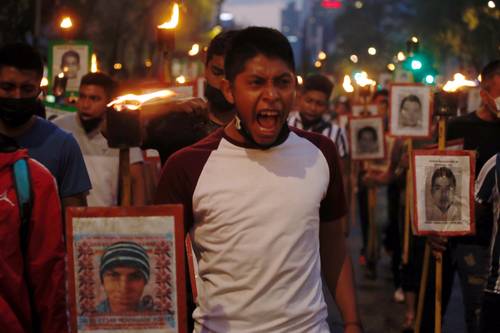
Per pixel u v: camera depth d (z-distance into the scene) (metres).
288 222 3.47
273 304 3.42
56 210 3.90
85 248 3.30
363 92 12.88
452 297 9.84
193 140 4.62
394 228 10.29
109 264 3.30
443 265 6.66
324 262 3.85
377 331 8.41
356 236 14.91
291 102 3.49
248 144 3.53
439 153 5.48
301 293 3.48
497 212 5.08
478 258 6.13
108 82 6.31
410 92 8.56
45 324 3.89
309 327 3.47
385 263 12.22
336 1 55.62
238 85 3.46
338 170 3.71
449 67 60.72
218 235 3.48
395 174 8.77
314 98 9.03
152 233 3.30
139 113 3.41
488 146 6.27
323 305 3.56
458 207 5.49
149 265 3.30
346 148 9.24
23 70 4.55
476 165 6.28
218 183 3.50
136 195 6.30
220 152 3.54
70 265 3.30
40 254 3.86
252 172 3.51
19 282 3.81
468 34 44.81
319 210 3.77
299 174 3.54
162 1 29.78
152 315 3.31
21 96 4.58
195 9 45.50
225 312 3.45
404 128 8.56
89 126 6.32
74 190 4.80
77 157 4.84
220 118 5.00
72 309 3.31
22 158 3.86
